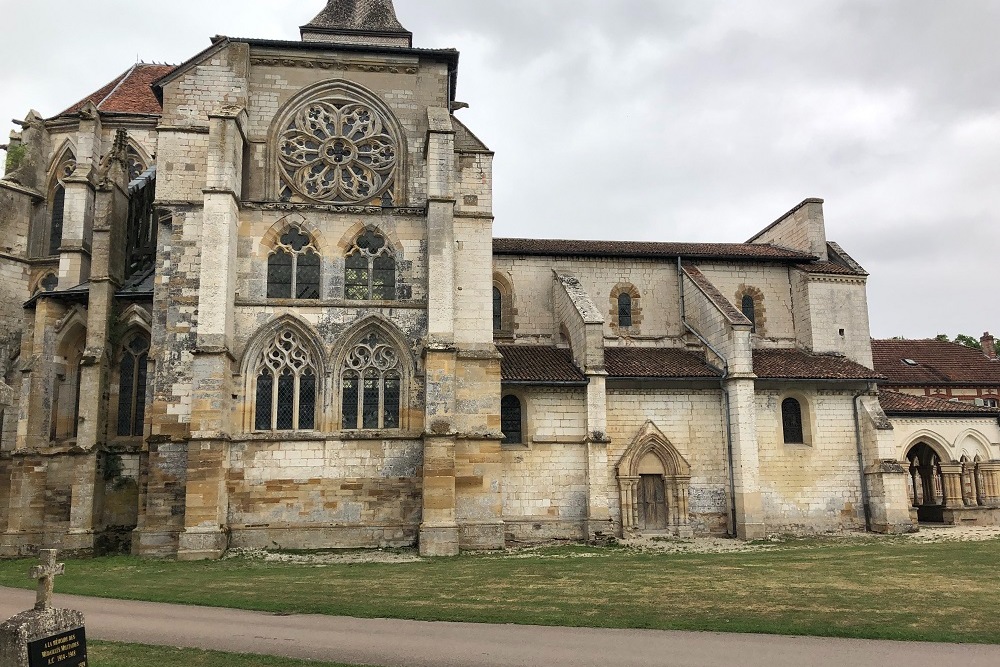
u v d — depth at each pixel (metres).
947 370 60.62
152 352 32.47
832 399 40.09
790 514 38.41
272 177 34.31
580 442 36.34
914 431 43.47
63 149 47.78
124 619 17.34
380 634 15.62
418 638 15.24
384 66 35.84
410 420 32.41
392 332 33.06
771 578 22.89
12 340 44.69
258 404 32.09
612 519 36.84
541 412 36.41
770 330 44.66
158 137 33.38
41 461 34.69
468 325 33.94
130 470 34.16
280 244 33.50
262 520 30.95
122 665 13.06
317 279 33.59
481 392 33.25
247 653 13.99
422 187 35.12
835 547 32.28
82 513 32.28
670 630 15.91
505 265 43.19
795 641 14.92
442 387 31.62
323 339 32.62
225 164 31.91
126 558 29.89
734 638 15.20
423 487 30.81
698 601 19.19
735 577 23.17
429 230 33.16
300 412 32.31
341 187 34.84
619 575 23.86
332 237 33.78
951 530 38.88
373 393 32.91
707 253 44.50
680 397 38.62
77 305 36.81
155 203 32.81
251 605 18.94
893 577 22.84
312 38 43.97
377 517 31.61
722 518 37.81
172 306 32.03
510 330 42.38
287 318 32.50
